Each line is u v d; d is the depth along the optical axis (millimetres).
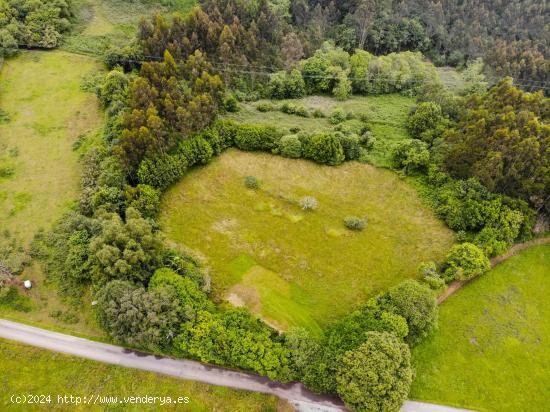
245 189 66250
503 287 57094
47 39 83375
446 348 50625
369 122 79875
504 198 60500
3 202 59031
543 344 52406
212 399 44281
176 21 81875
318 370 42625
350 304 52812
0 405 42719
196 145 66688
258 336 45188
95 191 57938
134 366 46312
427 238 60781
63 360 46219
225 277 54719
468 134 66312
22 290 50906
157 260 51125
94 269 48469
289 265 56719
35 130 69125
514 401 47469
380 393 40031
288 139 70125
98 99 73938
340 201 65750
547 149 60938
